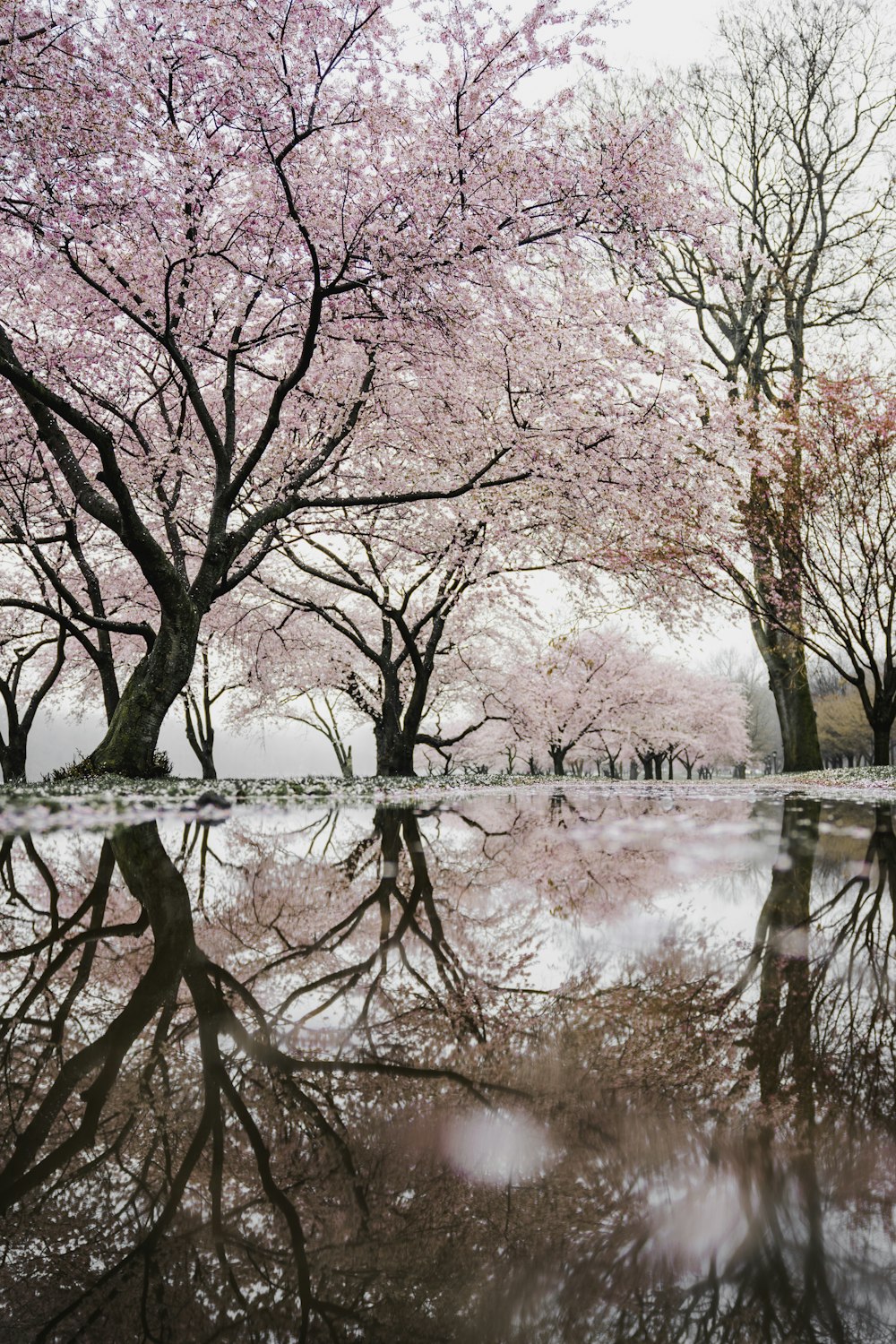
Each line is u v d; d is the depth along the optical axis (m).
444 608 17.70
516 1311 0.69
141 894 2.98
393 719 18.69
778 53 20.84
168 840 4.71
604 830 5.16
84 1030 1.54
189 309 11.30
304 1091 1.22
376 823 5.95
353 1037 1.46
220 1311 0.73
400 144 9.34
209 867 3.66
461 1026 1.48
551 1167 0.94
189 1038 1.49
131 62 8.59
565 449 12.71
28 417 12.53
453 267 9.92
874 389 16.56
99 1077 1.32
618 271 11.80
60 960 2.06
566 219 10.43
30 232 9.67
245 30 8.27
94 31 8.16
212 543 11.32
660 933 2.10
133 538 10.14
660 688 36.75
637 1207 0.83
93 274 10.65
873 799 8.45
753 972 1.72
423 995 1.68
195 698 28.72
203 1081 1.29
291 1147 1.05
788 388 18.80
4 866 3.69
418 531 16.45
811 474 16.97
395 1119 1.11
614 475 13.01
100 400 12.54
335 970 1.91
